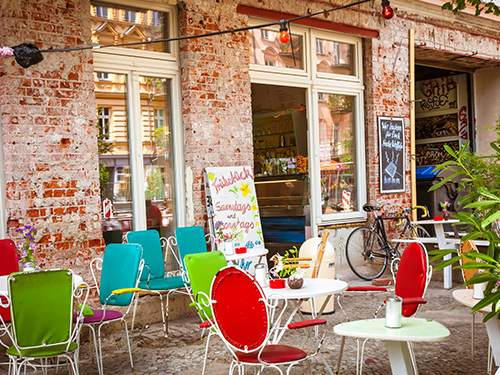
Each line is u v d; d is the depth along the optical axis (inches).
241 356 120.1
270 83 286.8
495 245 93.9
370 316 218.8
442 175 426.6
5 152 190.4
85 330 199.0
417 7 359.3
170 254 246.5
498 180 116.6
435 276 304.7
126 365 169.6
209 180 244.4
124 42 230.5
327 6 305.3
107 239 223.9
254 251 215.2
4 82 189.5
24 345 123.7
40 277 124.6
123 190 230.2
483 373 152.0
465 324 205.5
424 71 494.0
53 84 200.8
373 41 335.6
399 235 344.5
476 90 466.3
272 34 289.4
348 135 333.7
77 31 207.8
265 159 369.1
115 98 228.5
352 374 153.3
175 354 179.2
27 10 195.3
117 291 148.3
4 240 178.4
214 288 120.5
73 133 205.9
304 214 301.6
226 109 257.4
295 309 142.9
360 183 337.7
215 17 252.8
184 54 244.7
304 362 165.3
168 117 246.1
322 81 313.0
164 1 239.0
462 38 399.9
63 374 162.9
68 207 203.6
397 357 115.5
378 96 339.0
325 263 217.5
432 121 492.4
